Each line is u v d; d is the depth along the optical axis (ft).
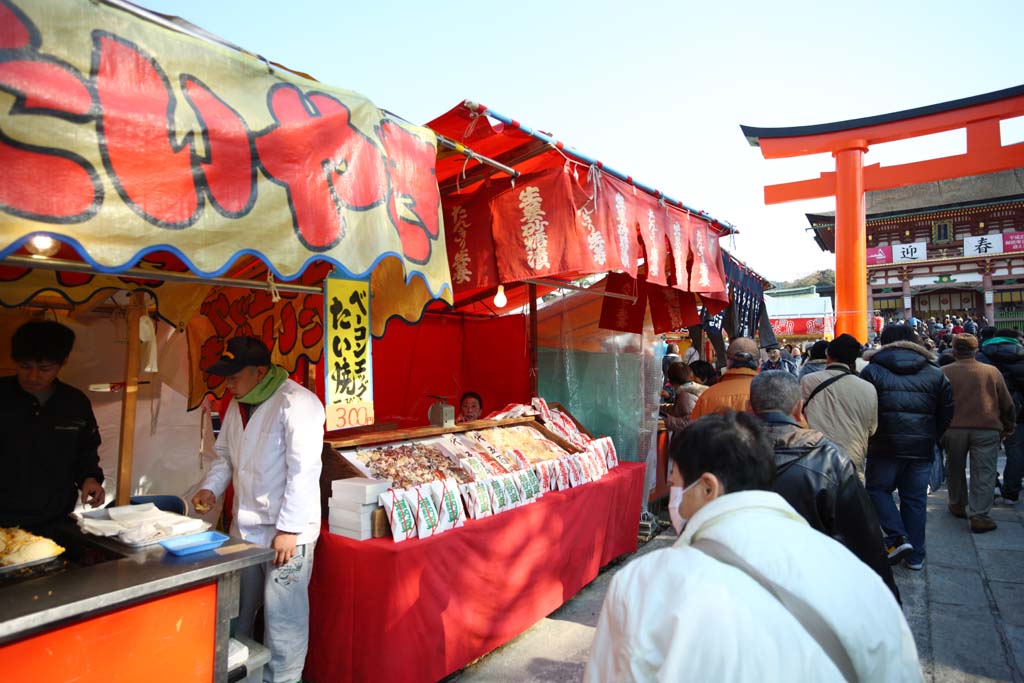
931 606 11.82
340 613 8.54
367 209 6.78
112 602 5.38
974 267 85.20
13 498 7.71
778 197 46.03
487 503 10.02
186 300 10.48
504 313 20.25
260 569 8.52
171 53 5.30
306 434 8.15
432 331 19.16
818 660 3.02
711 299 18.12
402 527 8.44
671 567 3.48
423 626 8.45
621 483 14.19
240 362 8.26
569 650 10.36
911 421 12.94
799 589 3.23
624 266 11.99
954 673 9.50
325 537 8.79
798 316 56.95
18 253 7.04
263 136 5.79
